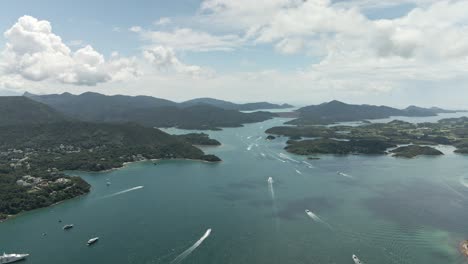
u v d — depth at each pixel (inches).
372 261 6008.9
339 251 6358.3
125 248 6535.4
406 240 6811.0
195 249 6456.7
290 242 6717.5
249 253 6289.4
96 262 6067.9
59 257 6259.8
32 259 6220.5
